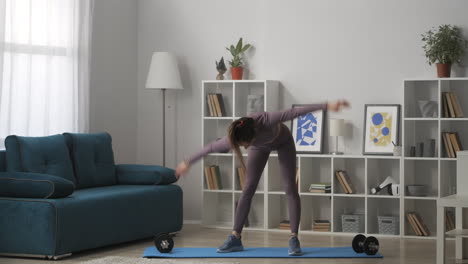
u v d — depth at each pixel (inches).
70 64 251.1
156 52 281.1
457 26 251.8
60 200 197.5
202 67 287.6
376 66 261.3
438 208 180.2
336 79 266.4
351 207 264.5
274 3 275.0
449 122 253.3
